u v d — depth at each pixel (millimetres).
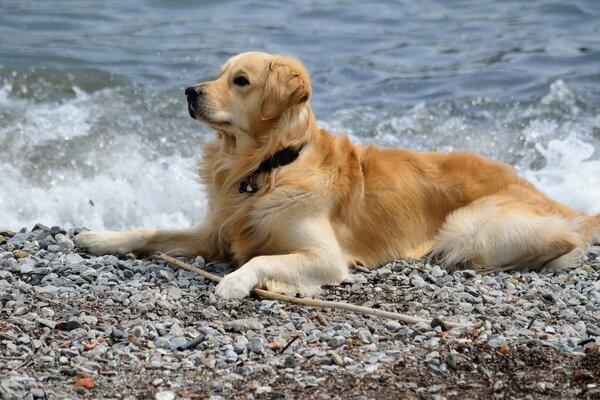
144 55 20172
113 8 24266
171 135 16547
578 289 10258
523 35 23578
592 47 22469
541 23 24734
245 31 22938
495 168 11844
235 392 7117
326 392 7125
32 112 16609
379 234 10945
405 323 8805
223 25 23422
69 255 10422
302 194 10234
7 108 16625
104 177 15062
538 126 17906
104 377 7309
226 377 7379
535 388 7250
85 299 9078
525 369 7629
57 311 8719
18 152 15227
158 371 7473
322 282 10086
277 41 22391
